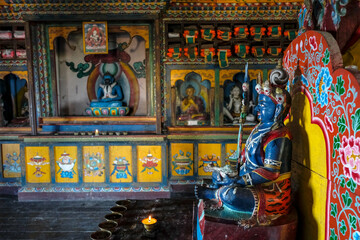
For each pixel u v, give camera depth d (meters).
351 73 1.09
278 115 1.60
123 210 2.45
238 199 1.53
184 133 4.50
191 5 4.30
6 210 3.91
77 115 4.93
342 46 1.42
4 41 4.50
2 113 4.72
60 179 4.37
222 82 4.55
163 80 4.56
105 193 4.33
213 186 1.83
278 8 4.30
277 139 1.56
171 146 4.54
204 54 4.39
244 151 1.77
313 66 1.45
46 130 4.67
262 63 4.48
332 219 1.25
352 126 1.08
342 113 1.15
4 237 3.13
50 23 4.53
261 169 1.54
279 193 1.54
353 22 1.35
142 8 4.04
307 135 1.54
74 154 4.34
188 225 2.08
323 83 1.33
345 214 1.14
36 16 4.05
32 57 4.23
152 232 1.93
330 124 1.27
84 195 4.32
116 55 4.87
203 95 4.79
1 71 4.54
